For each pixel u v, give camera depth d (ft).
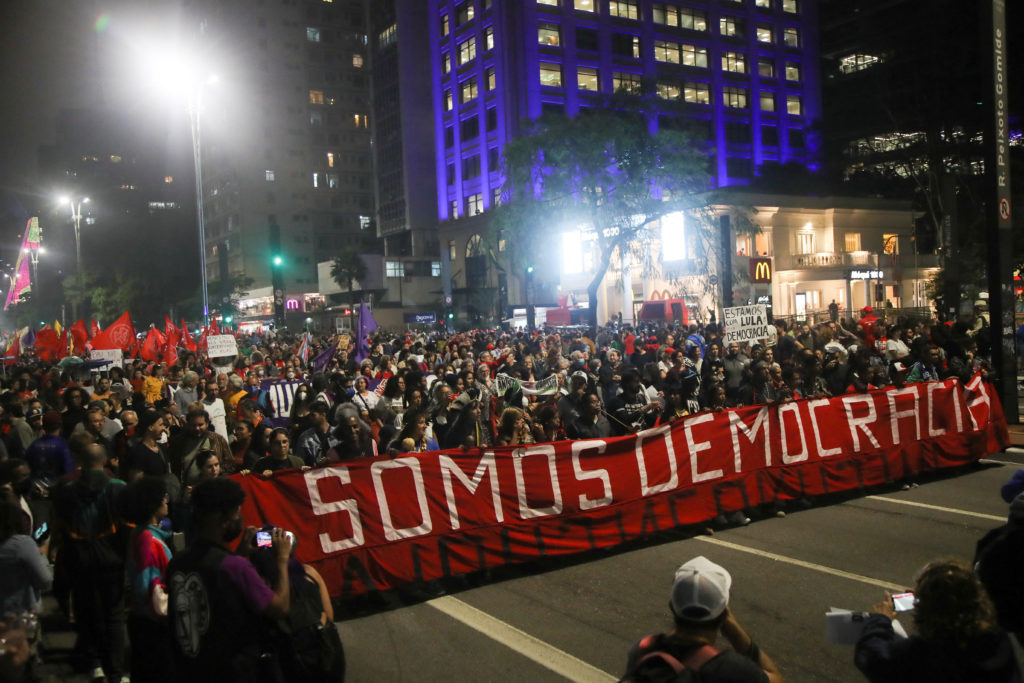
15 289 222.48
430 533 23.18
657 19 237.25
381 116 323.16
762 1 255.70
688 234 130.00
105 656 18.06
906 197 225.76
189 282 334.44
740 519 28.76
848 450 31.89
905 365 43.83
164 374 50.52
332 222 392.88
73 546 18.04
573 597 22.35
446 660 18.54
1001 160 43.16
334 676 11.84
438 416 34.37
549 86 222.07
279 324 134.51
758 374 36.86
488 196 234.79
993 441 36.99
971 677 9.01
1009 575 12.50
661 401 36.37
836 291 183.93
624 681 8.87
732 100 249.75
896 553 24.49
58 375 50.83
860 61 267.80
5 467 18.69
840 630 10.33
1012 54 219.00
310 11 387.34
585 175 123.75
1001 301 43.57
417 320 233.96
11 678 9.42
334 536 21.88
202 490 11.37
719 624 9.31
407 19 302.86
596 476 26.07
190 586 11.02
